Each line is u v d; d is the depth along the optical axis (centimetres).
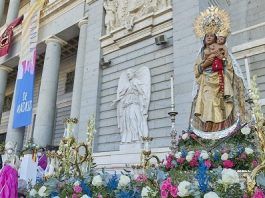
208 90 691
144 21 1277
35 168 1013
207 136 652
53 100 1730
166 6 1245
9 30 2192
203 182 312
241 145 580
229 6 1366
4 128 2527
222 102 673
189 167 569
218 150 585
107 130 1269
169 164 594
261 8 1274
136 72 1234
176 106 1049
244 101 670
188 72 1055
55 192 455
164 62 1177
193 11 1122
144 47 1272
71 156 577
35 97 2339
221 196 300
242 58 1159
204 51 725
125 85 1240
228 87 662
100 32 1463
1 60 2259
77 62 1561
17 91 1738
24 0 2638
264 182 292
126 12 1389
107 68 1390
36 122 1673
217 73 686
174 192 320
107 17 1477
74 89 1509
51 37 1847
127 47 1339
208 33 732
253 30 1234
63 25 1792
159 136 1078
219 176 323
